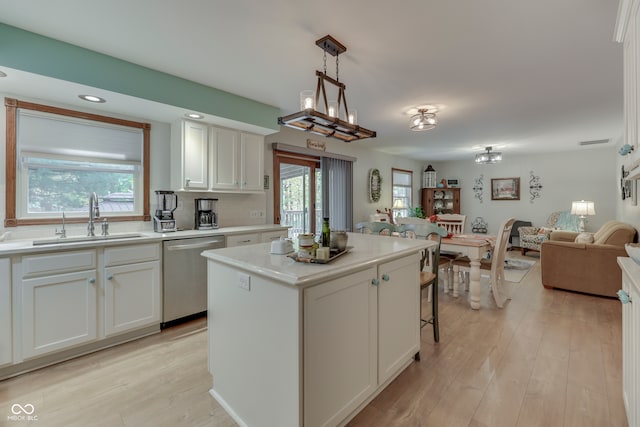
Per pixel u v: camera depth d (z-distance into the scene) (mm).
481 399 1818
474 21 1941
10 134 2410
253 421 1562
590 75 2770
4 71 2049
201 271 3037
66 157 2693
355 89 3092
